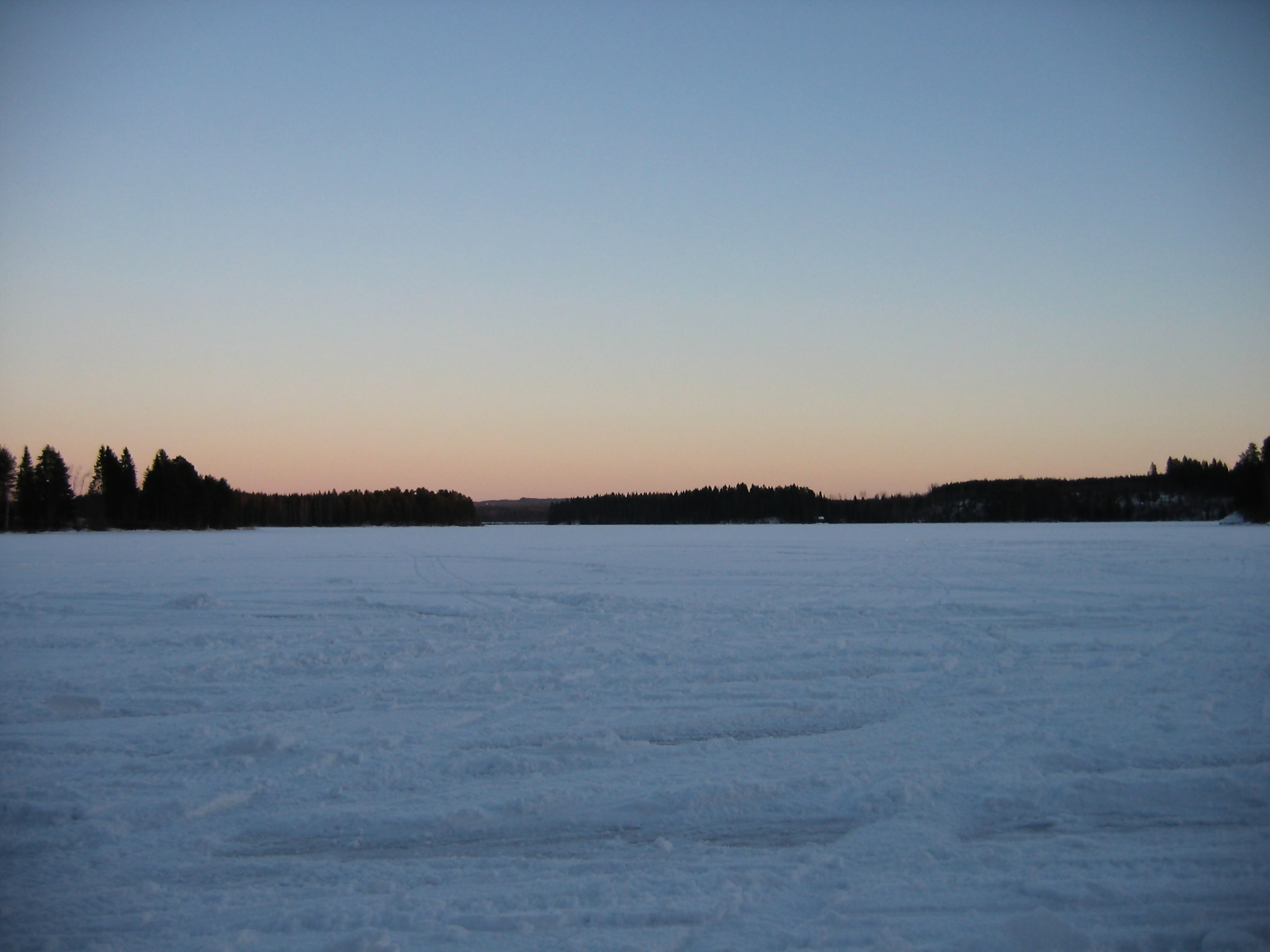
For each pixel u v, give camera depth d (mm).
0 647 10570
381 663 9328
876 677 8445
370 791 5301
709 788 5164
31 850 4496
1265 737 6125
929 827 4637
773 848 4465
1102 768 5547
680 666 9016
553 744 6141
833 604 14047
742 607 13805
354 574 21828
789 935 3531
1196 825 4641
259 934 3633
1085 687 7883
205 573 22328
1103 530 48062
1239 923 3578
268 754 6059
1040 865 4160
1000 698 7496
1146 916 3654
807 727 6699
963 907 3758
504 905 3832
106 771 5703
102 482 76125
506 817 4887
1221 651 9492
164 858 4398
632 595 16047
